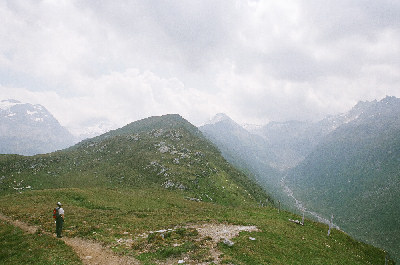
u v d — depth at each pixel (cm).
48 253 2673
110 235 3575
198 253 2873
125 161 16838
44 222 4041
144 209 7012
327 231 6088
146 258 2733
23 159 16350
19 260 2469
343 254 4528
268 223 5412
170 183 13462
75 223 4172
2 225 3547
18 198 6844
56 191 8019
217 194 13338
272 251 3444
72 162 16975
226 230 4122
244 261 2845
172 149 19112
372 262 5025
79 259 2620
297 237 4600
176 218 5197
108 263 2581
